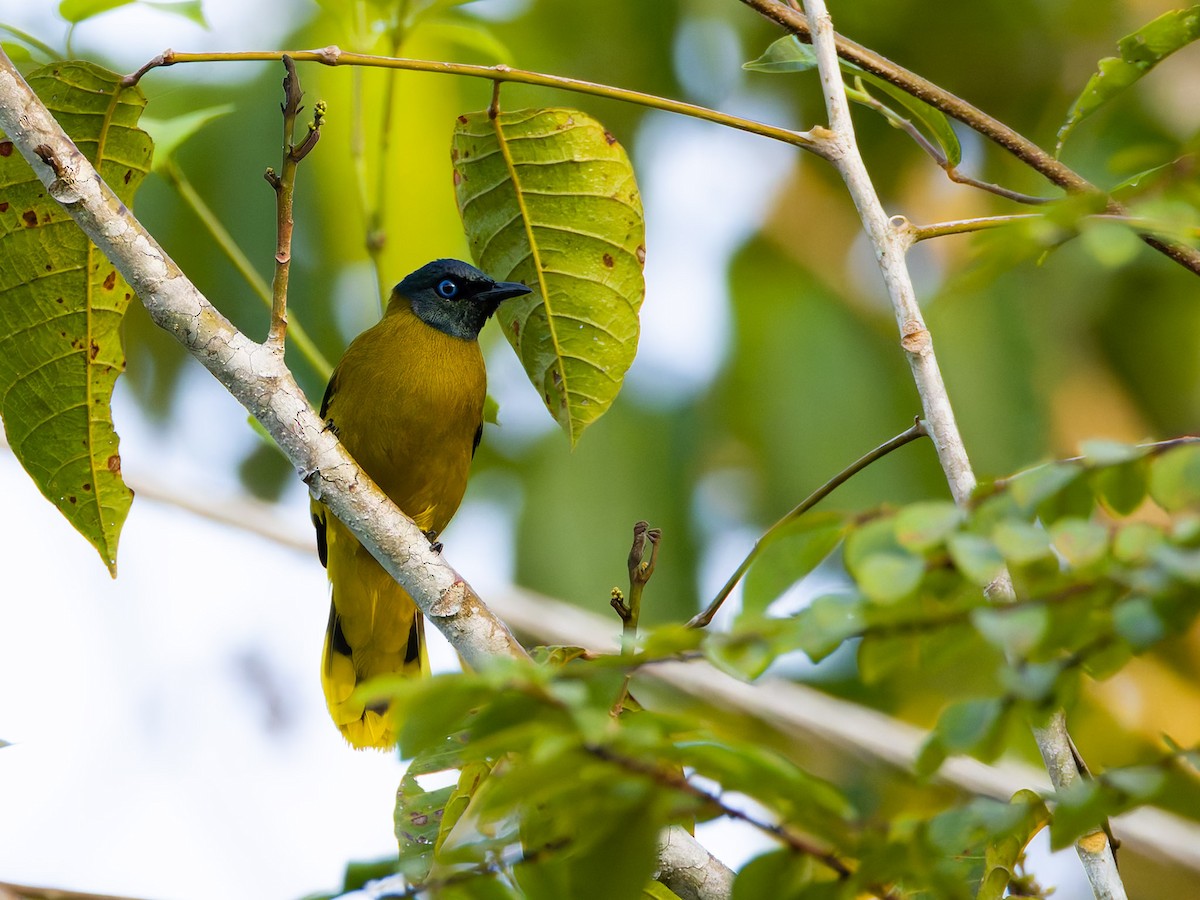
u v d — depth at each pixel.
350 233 13.77
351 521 7.77
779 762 4.18
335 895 5.28
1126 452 4.54
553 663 7.39
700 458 14.41
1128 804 4.44
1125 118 14.24
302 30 13.77
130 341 15.16
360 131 10.27
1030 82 15.27
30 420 8.77
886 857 4.47
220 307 13.62
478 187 8.92
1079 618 4.29
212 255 13.55
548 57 14.81
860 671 4.71
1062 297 14.57
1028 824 5.29
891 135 15.49
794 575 4.73
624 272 9.02
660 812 4.25
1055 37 15.16
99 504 9.02
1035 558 4.29
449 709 4.23
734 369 14.55
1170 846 10.40
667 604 13.94
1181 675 13.89
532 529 14.23
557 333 9.21
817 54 7.70
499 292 12.27
